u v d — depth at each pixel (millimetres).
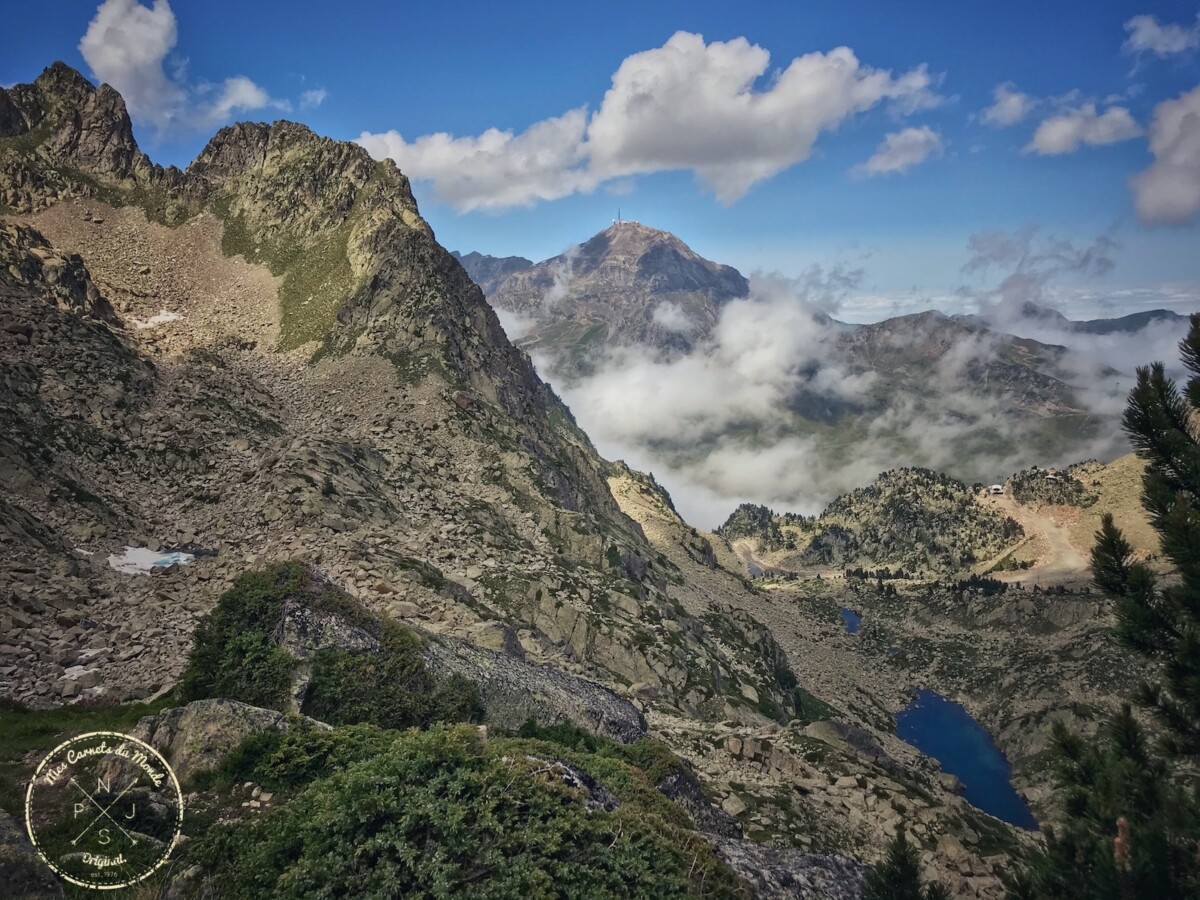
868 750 63219
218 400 98188
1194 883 15406
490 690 36969
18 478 62094
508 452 109250
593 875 18969
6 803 21984
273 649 32125
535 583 75688
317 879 17672
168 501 74125
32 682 37250
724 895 21312
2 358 80188
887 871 21469
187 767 23906
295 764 23594
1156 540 19438
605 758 30109
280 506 71062
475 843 18766
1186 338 20375
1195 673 18203
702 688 73625
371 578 59469
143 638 44219
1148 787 17641
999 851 42469
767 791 43250
